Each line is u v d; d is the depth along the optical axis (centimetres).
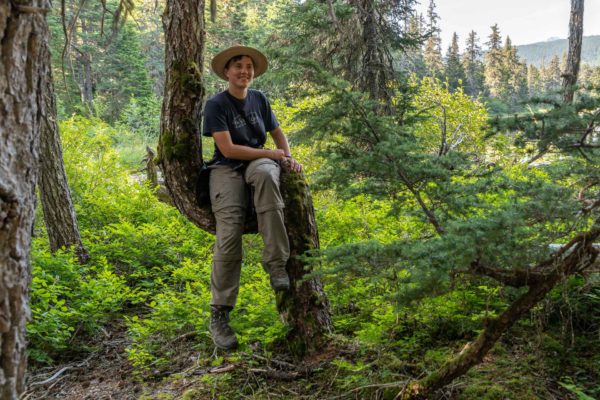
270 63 848
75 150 931
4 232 176
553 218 243
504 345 348
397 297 250
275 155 355
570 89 249
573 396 288
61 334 473
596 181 260
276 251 343
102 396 392
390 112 931
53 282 539
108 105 2859
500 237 229
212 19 389
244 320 414
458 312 382
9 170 175
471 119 971
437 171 275
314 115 300
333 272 268
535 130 244
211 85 2008
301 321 375
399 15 1114
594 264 273
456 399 299
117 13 348
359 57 1050
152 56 3428
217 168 355
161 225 797
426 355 339
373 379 325
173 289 595
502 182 270
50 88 662
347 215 605
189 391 366
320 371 357
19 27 173
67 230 673
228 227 345
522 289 281
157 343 464
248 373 371
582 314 349
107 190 955
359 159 283
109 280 557
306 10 979
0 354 177
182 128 372
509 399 290
